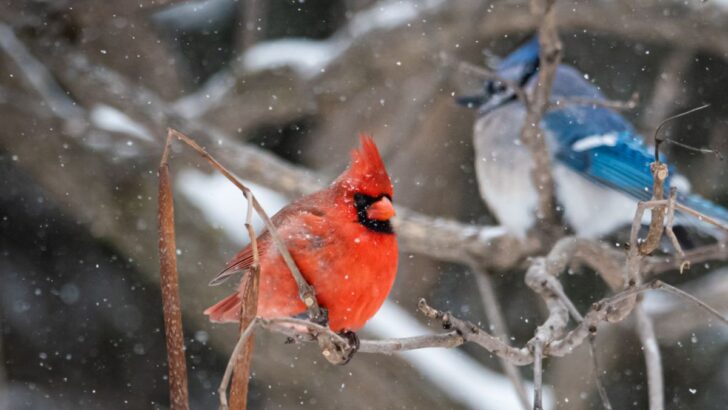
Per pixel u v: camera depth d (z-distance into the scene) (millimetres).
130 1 10648
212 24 12820
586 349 10883
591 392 10898
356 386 11242
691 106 11758
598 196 8961
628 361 11172
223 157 10547
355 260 5688
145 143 10773
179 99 12789
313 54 12359
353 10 12750
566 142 8977
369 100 12719
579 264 8609
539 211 8664
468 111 12523
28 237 12367
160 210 4719
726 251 8055
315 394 11445
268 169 10508
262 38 12953
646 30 11547
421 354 11430
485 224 12805
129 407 12219
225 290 11383
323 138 13195
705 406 11328
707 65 11812
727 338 11469
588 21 11695
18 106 10953
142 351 12328
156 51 12664
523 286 12125
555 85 9484
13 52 11438
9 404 11867
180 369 4652
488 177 9328
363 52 12062
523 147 9070
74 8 10773
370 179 5777
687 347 11484
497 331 9156
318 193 6039
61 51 10914
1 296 12156
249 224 4652
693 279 11594
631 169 8883
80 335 12320
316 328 4539
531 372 12102
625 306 5312
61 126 10875
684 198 8516
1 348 10938
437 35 11992
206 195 11789
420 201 12711
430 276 12477
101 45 12461
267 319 4426
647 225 8820
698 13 11344
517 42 12734
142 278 12461
